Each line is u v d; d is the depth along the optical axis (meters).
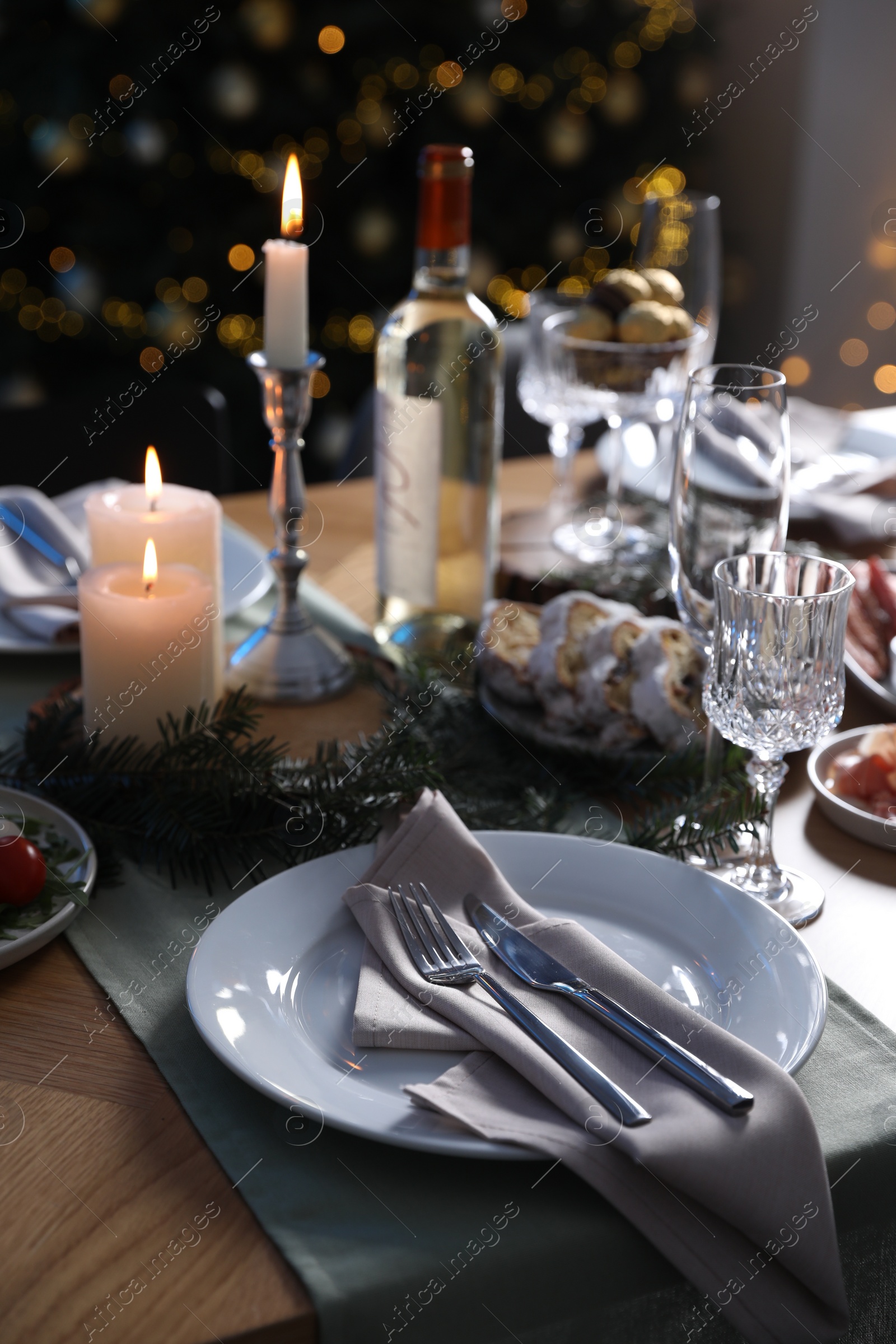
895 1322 0.55
